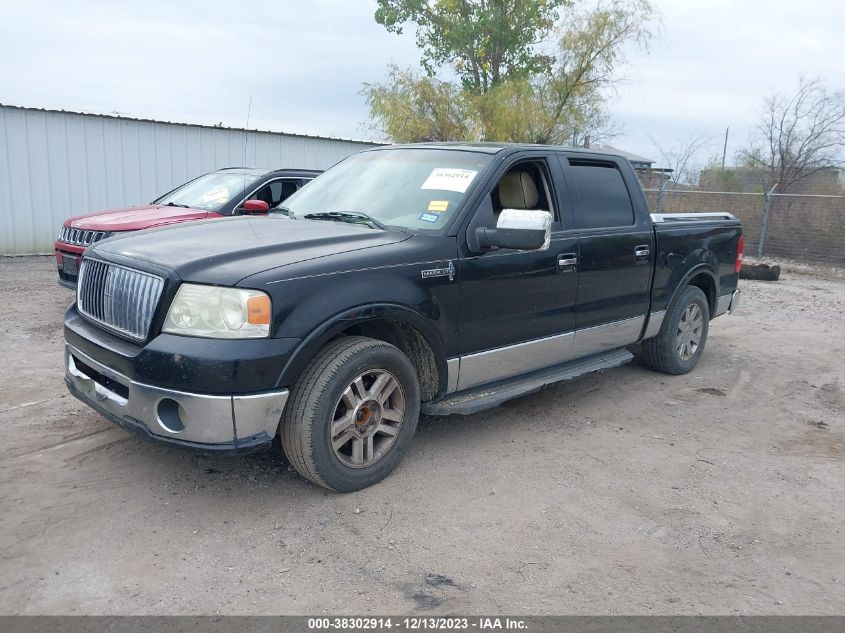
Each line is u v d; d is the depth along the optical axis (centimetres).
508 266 443
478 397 447
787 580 323
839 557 345
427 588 305
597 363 541
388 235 411
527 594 303
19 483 382
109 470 401
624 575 321
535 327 472
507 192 474
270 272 343
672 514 382
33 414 481
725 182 2491
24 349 647
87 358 377
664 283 589
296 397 356
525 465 436
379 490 393
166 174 1502
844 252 1591
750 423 533
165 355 329
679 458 459
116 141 1429
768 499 405
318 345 352
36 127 1336
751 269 1356
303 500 377
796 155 2267
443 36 2500
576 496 398
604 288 522
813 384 642
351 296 362
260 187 855
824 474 443
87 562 313
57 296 905
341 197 485
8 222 1340
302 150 1700
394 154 509
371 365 376
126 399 353
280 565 317
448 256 411
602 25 2148
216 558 321
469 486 404
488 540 346
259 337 333
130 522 348
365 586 304
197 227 431
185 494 378
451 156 476
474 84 2478
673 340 623
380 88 2273
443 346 414
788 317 970
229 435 332
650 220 572
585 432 498
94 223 749
